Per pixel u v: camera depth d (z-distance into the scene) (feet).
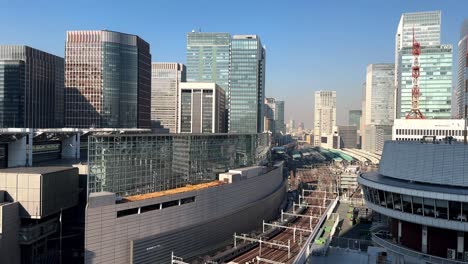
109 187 335.88
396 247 285.64
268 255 404.57
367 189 304.50
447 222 250.98
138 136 362.12
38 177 320.09
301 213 609.83
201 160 459.32
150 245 333.62
